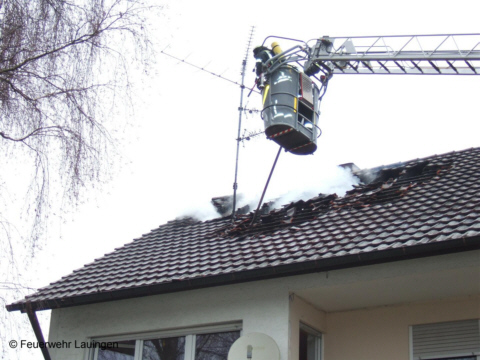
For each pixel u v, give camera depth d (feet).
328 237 33.24
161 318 34.63
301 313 32.04
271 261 31.73
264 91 41.55
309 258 30.27
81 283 37.76
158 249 42.01
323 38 42.73
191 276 32.99
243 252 35.17
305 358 32.58
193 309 33.88
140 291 34.01
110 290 34.55
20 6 27.86
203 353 33.24
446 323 30.71
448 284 29.53
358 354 32.07
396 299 31.60
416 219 31.83
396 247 28.22
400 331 31.53
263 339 30.12
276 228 38.52
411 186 38.40
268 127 40.63
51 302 35.42
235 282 32.07
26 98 27.14
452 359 29.91
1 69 26.84
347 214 36.73
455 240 26.96
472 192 34.14
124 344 35.78
